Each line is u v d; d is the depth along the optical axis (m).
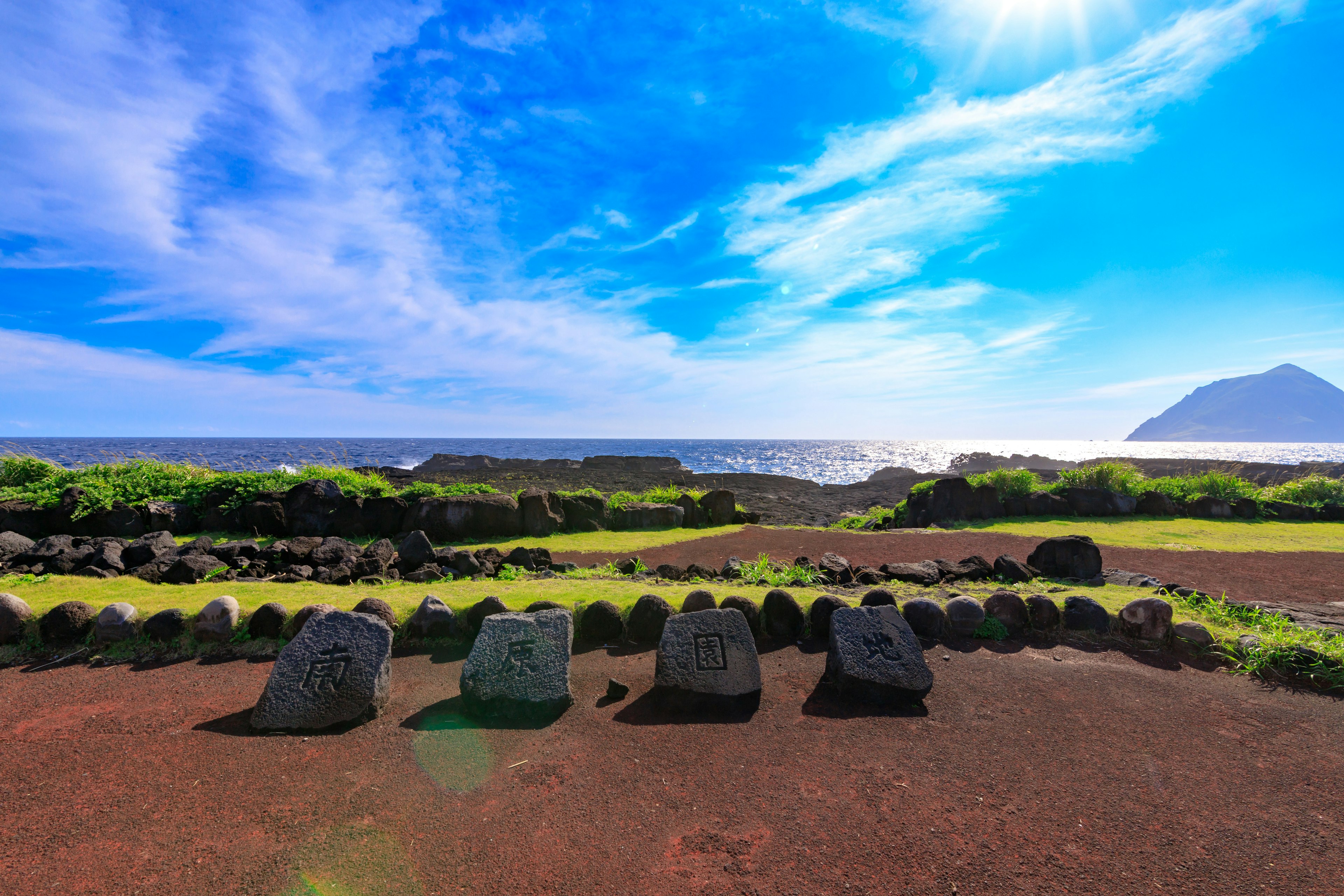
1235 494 12.59
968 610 4.97
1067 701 3.92
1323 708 3.85
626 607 5.02
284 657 3.70
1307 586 6.75
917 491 12.83
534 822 2.69
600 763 3.18
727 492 12.06
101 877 2.32
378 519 9.10
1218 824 2.70
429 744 3.36
